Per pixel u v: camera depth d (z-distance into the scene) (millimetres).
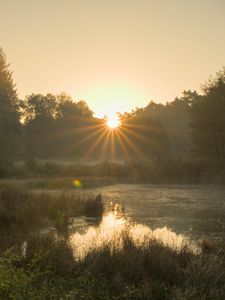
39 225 17703
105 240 13508
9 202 18922
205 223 19594
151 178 41500
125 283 9703
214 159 45344
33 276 9156
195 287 9289
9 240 13375
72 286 9297
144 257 10992
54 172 41906
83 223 19094
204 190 34500
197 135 51938
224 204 26047
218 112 50156
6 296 7910
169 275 10172
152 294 9227
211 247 13930
